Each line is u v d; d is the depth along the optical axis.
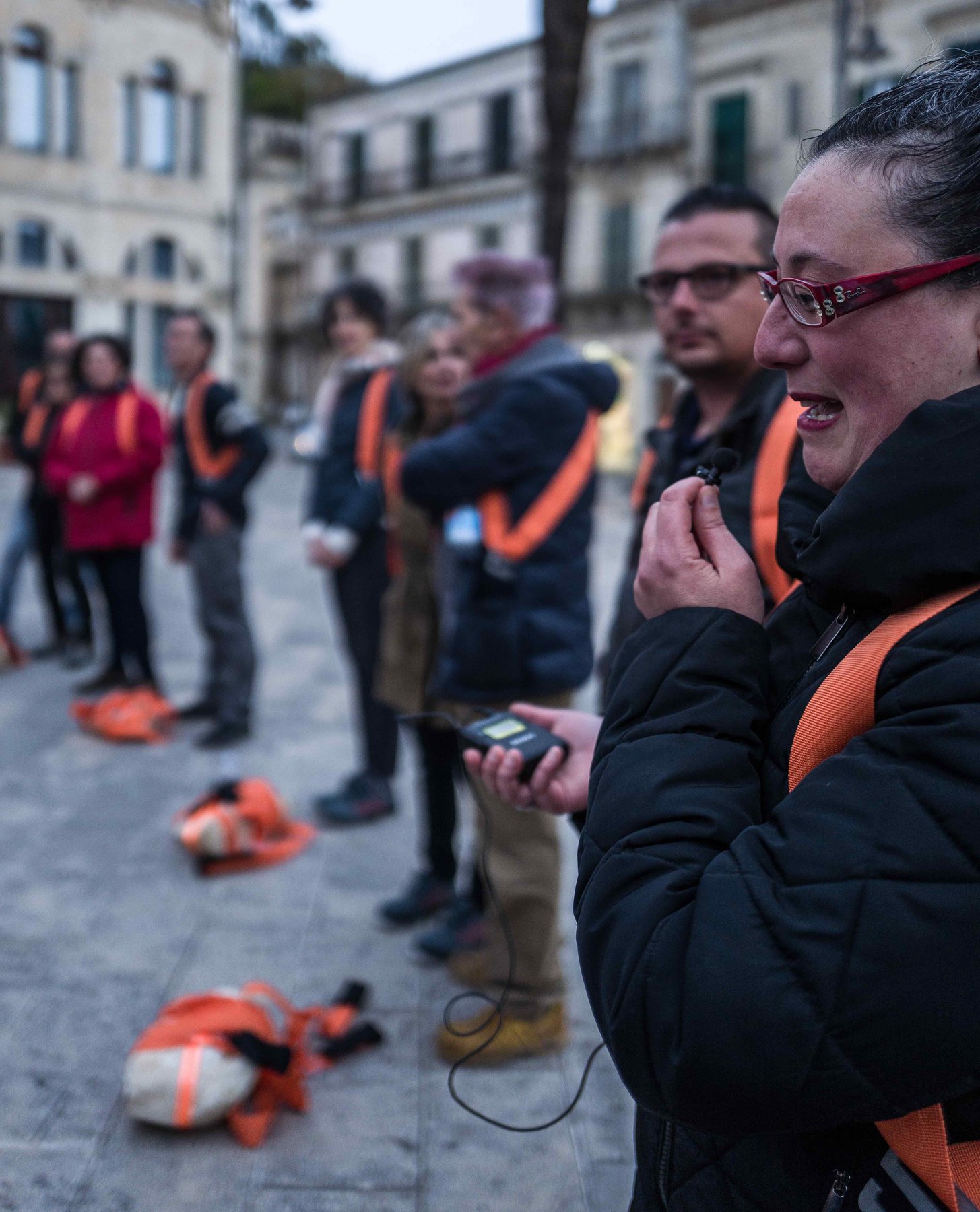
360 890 3.51
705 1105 0.83
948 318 0.86
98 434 5.30
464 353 3.02
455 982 2.94
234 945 3.13
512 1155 2.25
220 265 16.23
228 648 4.96
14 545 6.44
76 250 14.88
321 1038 2.63
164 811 4.17
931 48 0.95
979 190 0.84
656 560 1.04
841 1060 0.78
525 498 2.65
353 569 4.02
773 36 22.88
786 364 0.96
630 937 0.88
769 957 0.81
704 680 0.97
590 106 26.64
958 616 0.84
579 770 1.42
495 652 2.63
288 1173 2.18
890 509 0.85
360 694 4.12
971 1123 0.85
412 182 34.09
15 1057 2.55
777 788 0.94
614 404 2.89
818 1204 0.90
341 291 4.16
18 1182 2.12
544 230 7.20
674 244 2.06
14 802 4.22
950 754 0.79
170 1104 2.25
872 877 0.79
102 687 5.75
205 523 4.89
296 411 37.34
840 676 0.91
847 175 0.88
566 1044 2.66
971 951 0.77
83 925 3.23
